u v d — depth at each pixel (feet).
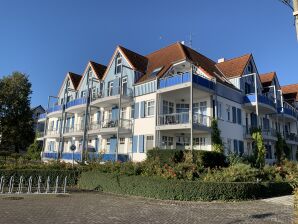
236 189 49.85
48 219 32.68
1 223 30.07
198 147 84.64
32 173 67.36
